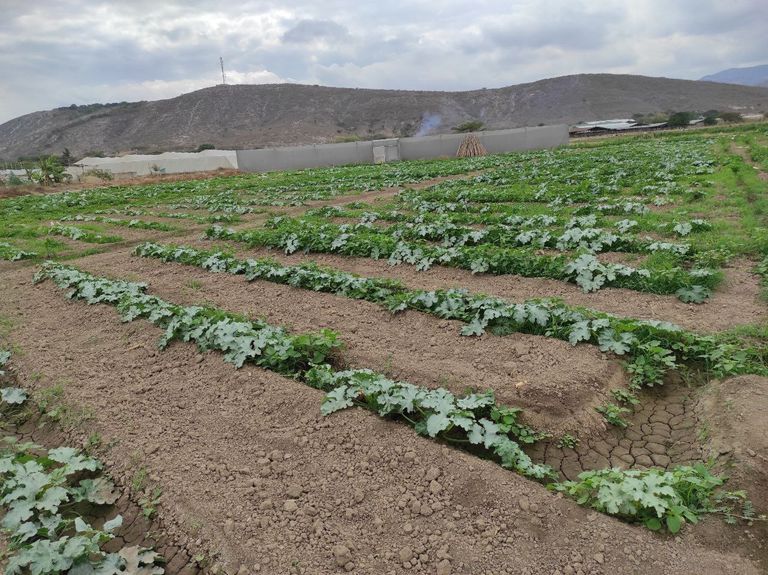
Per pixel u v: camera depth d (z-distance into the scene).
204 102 163.62
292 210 19.64
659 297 7.61
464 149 46.81
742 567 3.24
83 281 9.74
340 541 3.75
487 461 4.37
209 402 5.70
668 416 5.15
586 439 4.84
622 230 11.30
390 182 26.08
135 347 7.17
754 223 10.79
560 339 6.34
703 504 3.75
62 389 6.21
